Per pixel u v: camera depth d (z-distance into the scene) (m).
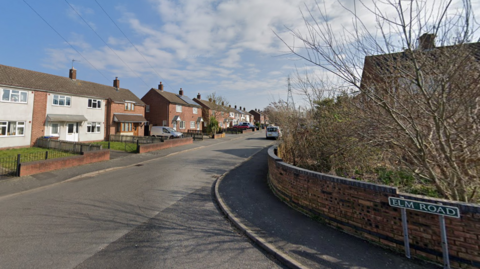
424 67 3.43
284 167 6.11
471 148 3.62
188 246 4.00
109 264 3.46
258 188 7.39
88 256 3.69
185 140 22.30
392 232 3.63
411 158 4.36
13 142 17.67
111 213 5.57
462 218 3.02
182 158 14.55
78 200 6.58
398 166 5.19
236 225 4.78
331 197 4.56
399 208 3.58
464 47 3.06
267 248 3.80
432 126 3.86
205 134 34.41
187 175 9.80
